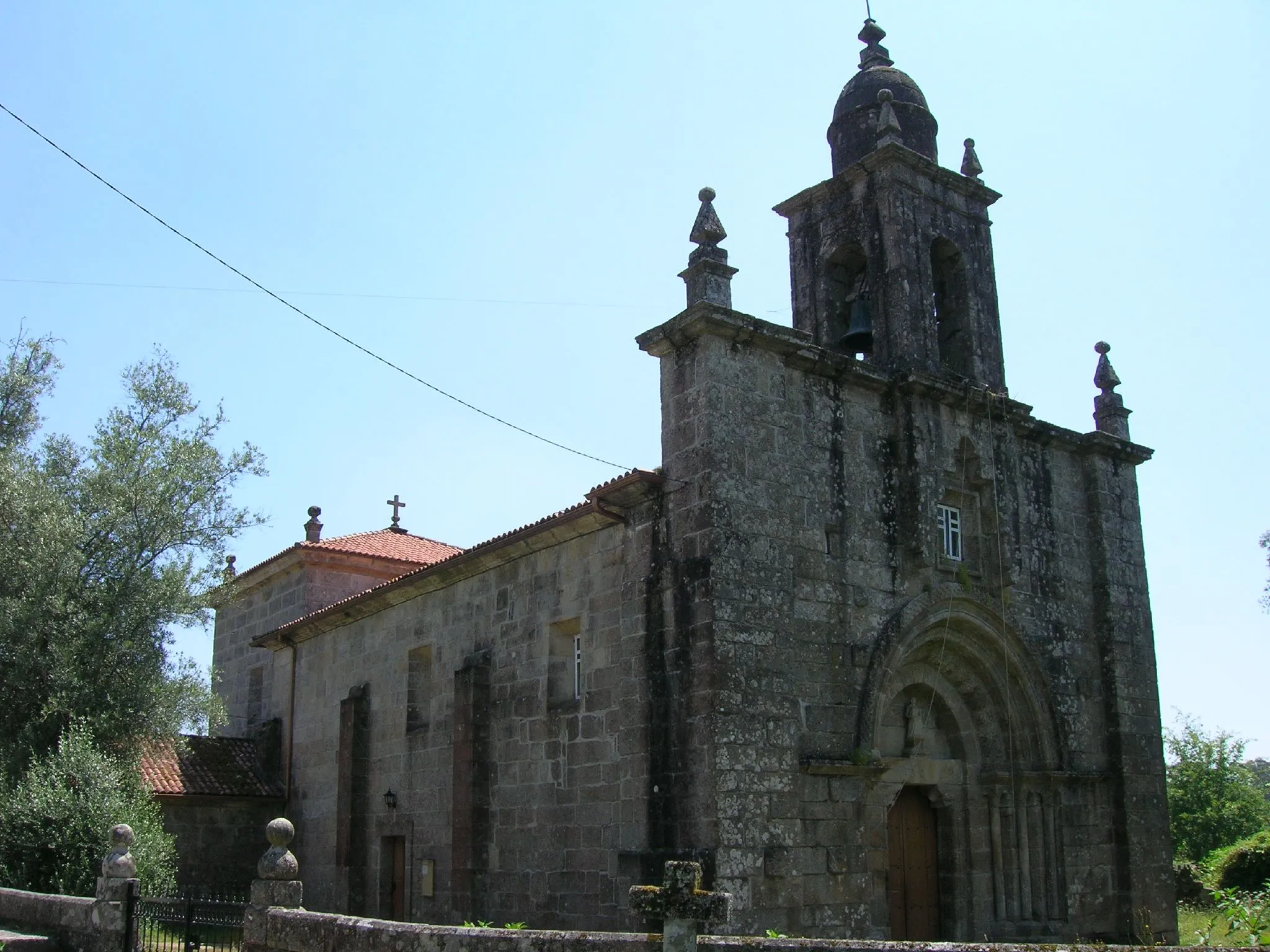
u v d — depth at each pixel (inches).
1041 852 805.2
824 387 759.7
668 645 690.2
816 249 893.2
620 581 742.5
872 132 893.8
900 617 746.8
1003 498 844.6
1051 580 869.8
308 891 1075.3
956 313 880.9
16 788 850.8
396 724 983.6
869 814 720.3
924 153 893.8
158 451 1085.8
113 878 619.8
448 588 945.5
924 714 792.3
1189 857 1904.5
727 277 727.1
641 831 685.3
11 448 1082.7
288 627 1174.3
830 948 356.2
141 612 1007.0
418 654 983.6
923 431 790.5
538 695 810.8
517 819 807.1
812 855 663.1
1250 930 637.9
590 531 779.4
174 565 1048.8
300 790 1128.2
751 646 669.9
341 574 1348.4
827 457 746.8
